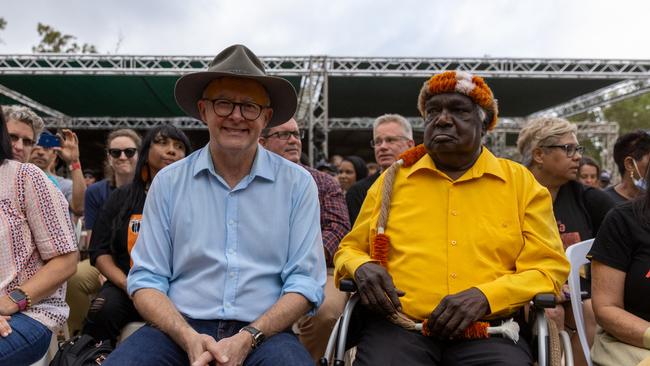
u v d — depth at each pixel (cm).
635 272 246
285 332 236
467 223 251
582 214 364
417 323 246
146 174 359
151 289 232
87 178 1119
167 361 220
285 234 245
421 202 260
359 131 1661
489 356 227
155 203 244
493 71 1129
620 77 1133
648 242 245
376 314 258
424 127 266
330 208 361
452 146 251
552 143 359
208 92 242
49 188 260
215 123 239
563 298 327
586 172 625
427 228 255
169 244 244
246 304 235
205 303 234
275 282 244
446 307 227
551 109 1579
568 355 230
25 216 255
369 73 1114
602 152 1834
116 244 347
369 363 231
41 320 249
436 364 240
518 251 251
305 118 1348
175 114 1591
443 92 255
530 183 261
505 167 264
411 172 265
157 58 1090
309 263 242
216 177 243
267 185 247
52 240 255
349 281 248
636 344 237
